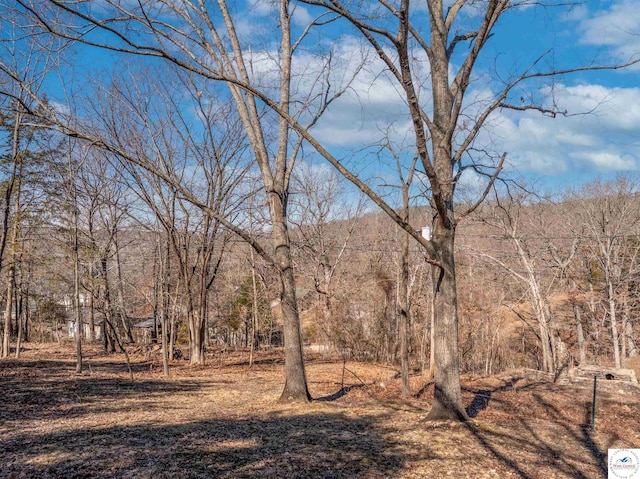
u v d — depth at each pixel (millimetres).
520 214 25125
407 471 7055
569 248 26953
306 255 34562
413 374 19750
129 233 29453
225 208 22797
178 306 27891
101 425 9531
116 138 17312
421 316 25609
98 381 15977
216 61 12312
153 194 21109
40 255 24812
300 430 9203
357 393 14422
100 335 37062
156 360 24438
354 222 33844
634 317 29328
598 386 16344
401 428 9391
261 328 30969
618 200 28984
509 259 27750
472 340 23953
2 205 22375
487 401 13664
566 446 9008
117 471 6727
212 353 28250
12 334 37344
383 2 8344
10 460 7141
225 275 33188
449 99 9984
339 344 27234
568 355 23875
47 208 22562
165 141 20625
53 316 34531
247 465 7078
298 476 6707
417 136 8070
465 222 26047
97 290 23766
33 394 12977
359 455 7676
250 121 12922
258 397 13430
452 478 6863
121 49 7504
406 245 13594
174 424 9688
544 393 15195
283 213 12523
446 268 9688
